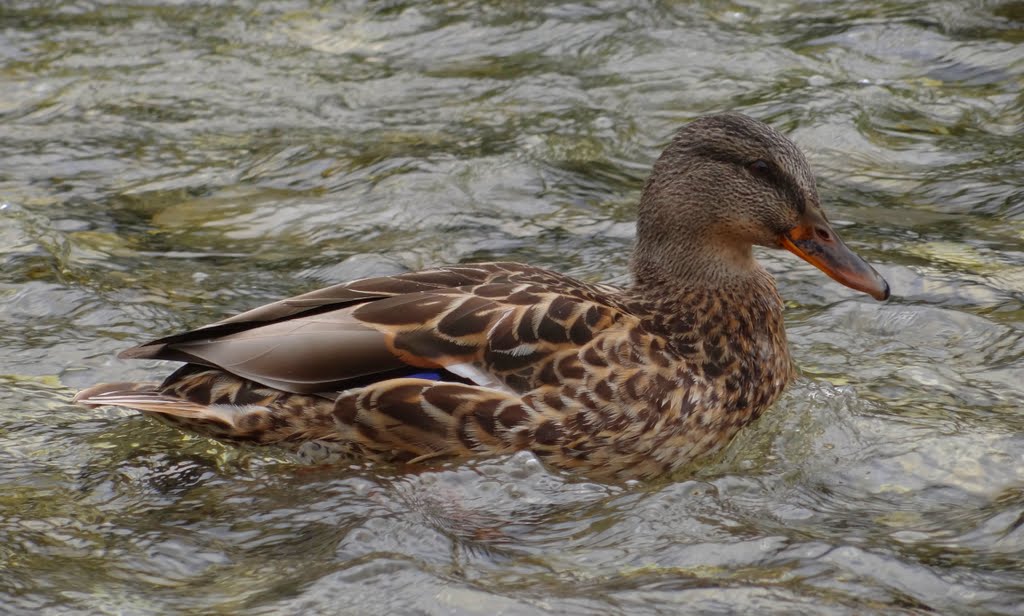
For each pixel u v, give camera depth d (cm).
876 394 1202
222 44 2106
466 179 1681
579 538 974
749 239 1178
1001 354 1268
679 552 945
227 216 1617
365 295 1072
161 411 1040
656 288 1184
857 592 880
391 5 2220
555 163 1727
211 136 1836
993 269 1439
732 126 1177
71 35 2139
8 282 1406
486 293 1079
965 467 1070
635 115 1852
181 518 1006
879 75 1938
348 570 909
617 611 859
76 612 866
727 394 1120
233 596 889
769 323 1182
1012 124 1803
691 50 2023
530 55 2041
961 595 876
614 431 1059
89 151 1792
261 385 1049
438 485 1040
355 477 1053
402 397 1034
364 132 1831
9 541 962
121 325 1333
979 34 2034
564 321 1068
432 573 907
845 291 1413
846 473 1072
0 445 1116
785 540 954
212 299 1400
